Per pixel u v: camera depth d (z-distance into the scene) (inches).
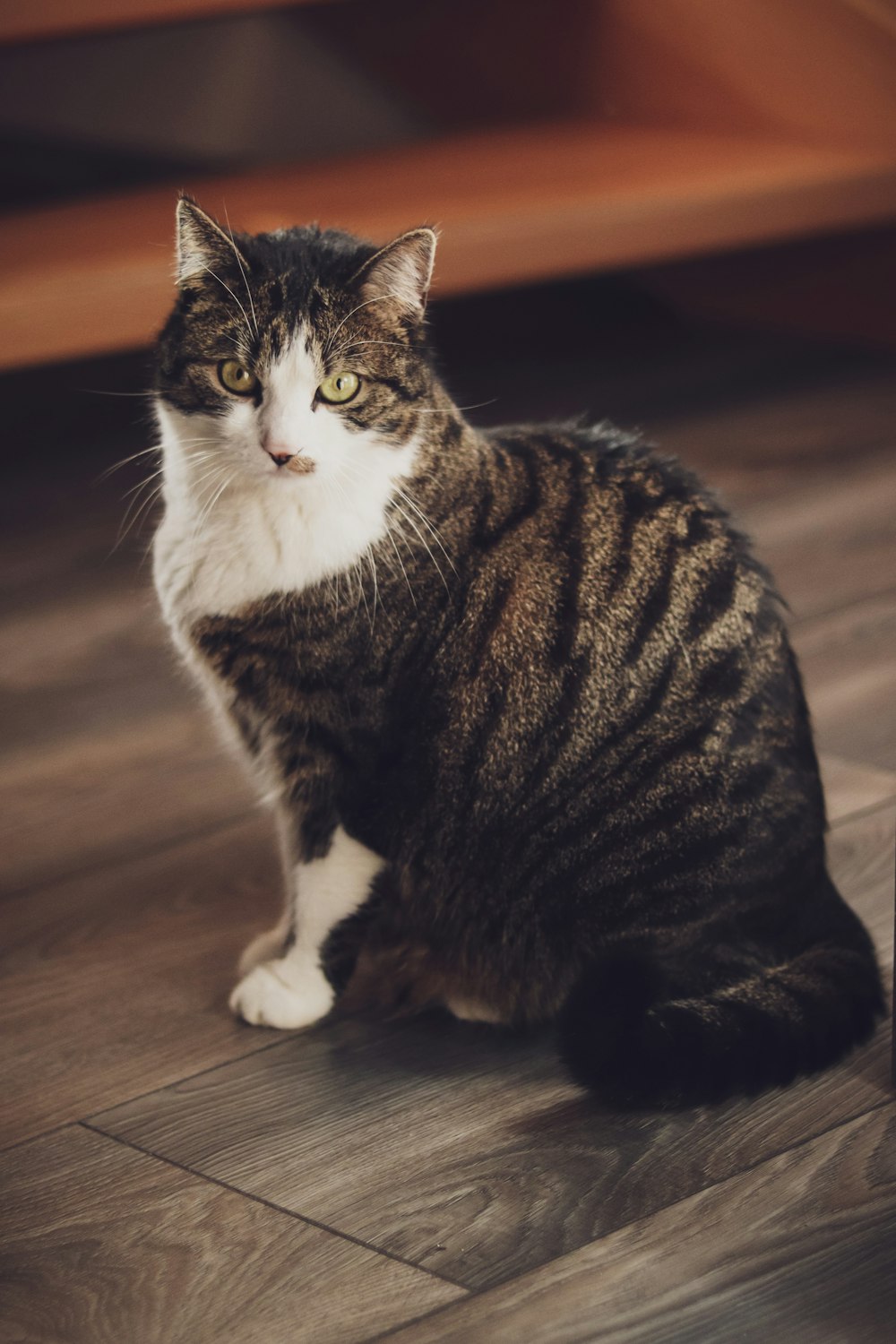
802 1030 50.4
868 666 83.7
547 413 124.3
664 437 119.3
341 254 54.6
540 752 53.0
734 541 55.9
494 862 53.9
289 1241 44.9
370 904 55.3
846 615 89.8
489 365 136.7
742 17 128.1
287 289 52.6
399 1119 50.6
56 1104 51.6
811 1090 51.3
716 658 53.6
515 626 53.2
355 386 53.4
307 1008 55.5
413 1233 45.1
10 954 60.6
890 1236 44.3
